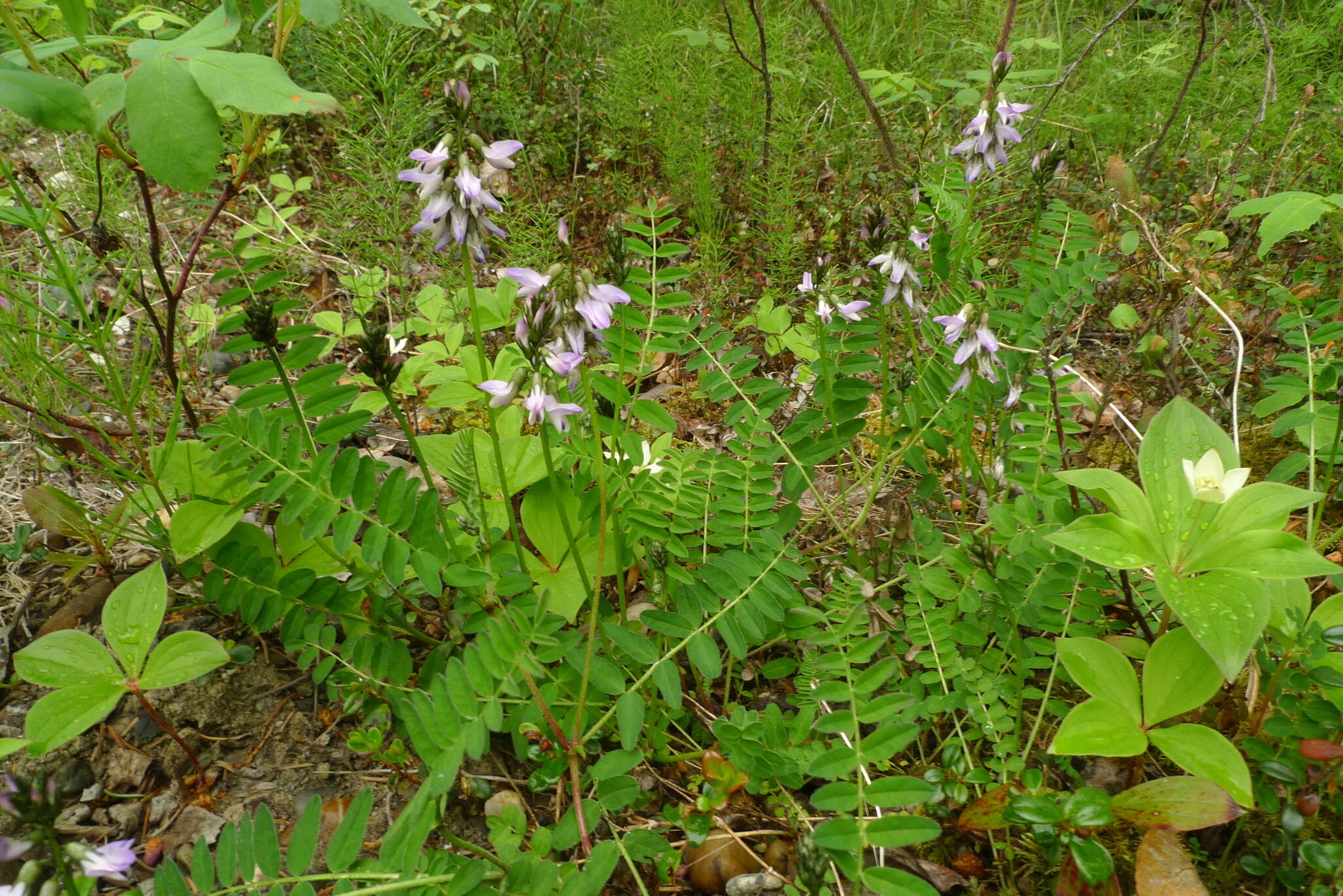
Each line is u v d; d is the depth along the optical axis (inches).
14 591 104.0
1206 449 82.7
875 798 63.9
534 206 173.0
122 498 112.8
